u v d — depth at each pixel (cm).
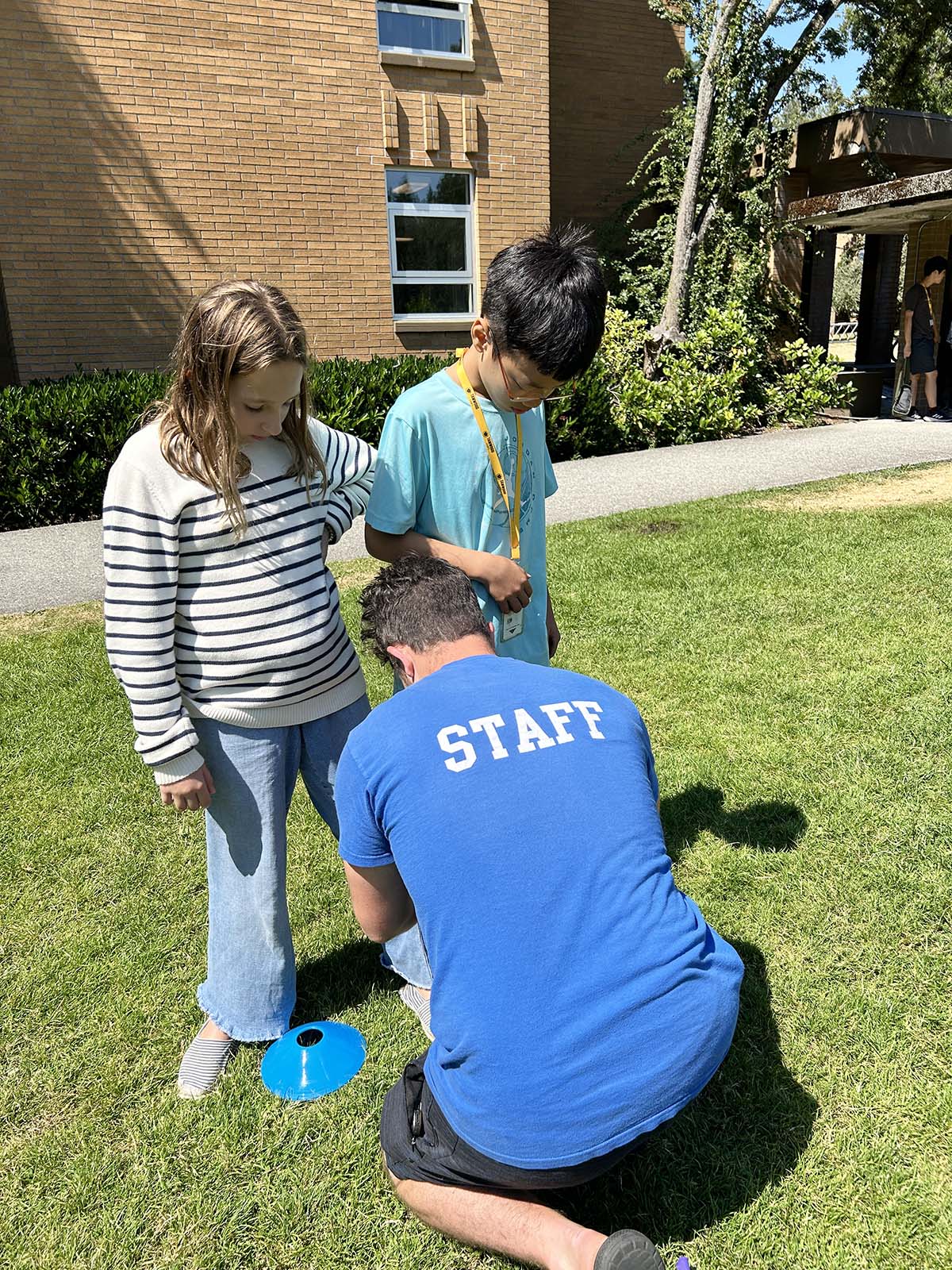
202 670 207
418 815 161
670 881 168
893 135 1270
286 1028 238
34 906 297
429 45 1125
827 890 278
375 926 189
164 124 985
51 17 922
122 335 1008
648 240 1331
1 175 928
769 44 1252
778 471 861
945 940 256
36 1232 194
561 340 189
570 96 1373
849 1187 192
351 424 892
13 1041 244
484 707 169
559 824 159
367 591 198
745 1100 212
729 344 1154
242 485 201
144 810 351
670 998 156
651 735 376
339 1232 191
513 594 225
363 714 237
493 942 154
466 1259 183
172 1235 192
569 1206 191
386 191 1123
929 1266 176
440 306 1200
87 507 826
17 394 795
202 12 981
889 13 1543
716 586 544
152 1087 229
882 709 382
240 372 182
